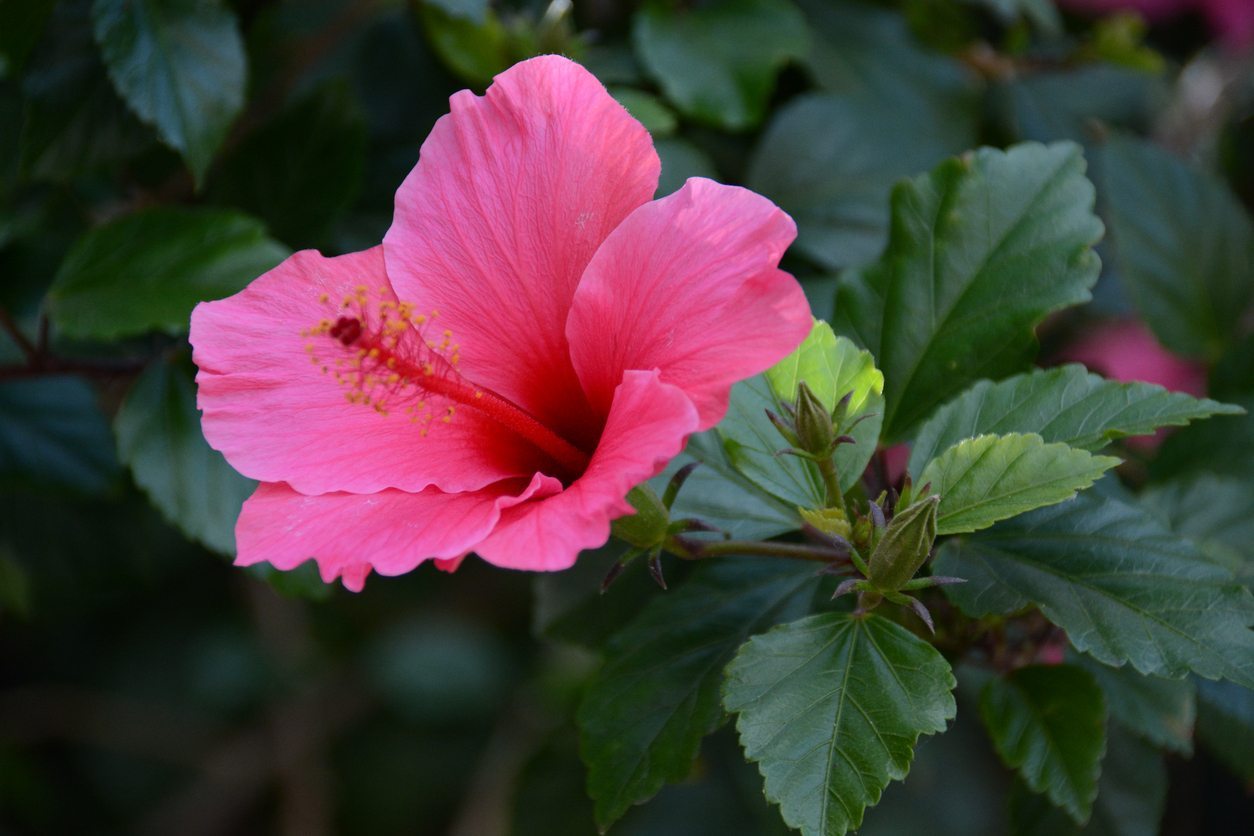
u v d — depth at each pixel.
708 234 0.49
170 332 0.59
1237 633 0.49
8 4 0.58
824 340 0.51
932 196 0.55
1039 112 0.68
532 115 0.51
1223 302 0.63
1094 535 0.51
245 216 0.59
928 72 0.65
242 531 0.50
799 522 0.53
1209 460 0.60
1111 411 0.51
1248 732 0.56
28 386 0.66
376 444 0.51
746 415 0.52
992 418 0.52
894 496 0.54
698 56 0.62
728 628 0.54
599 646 0.59
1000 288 0.54
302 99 0.62
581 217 0.51
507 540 0.48
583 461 0.52
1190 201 0.63
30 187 0.63
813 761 0.49
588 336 0.51
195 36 0.58
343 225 0.64
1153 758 0.57
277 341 0.51
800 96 0.65
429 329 0.51
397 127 0.64
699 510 0.54
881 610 0.53
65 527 0.69
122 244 0.59
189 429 0.59
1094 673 0.55
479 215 0.51
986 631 0.54
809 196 0.62
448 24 0.61
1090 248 0.54
